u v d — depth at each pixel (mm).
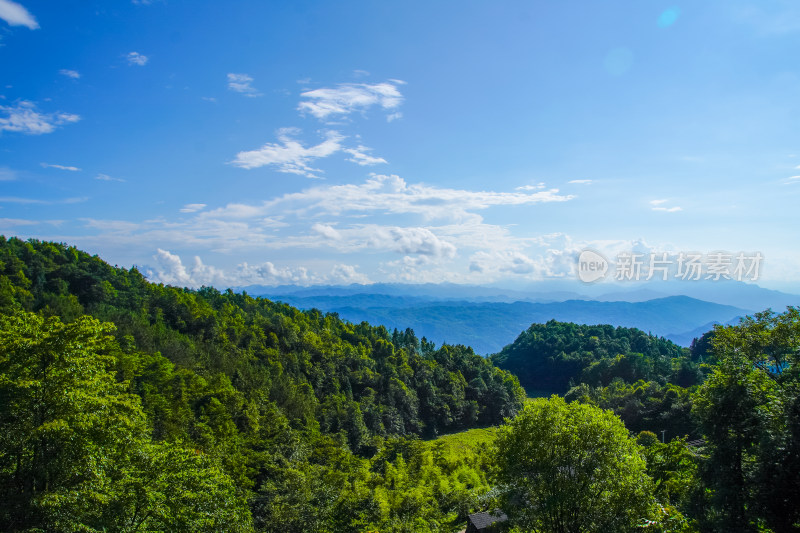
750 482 20391
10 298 66125
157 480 19359
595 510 26438
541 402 29875
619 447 27234
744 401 21141
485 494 52969
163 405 53938
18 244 88375
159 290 105500
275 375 85500
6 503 16750
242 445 55938
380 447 78438
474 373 131625
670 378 102375
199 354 79625
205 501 20547
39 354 18844
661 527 24016
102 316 74250
